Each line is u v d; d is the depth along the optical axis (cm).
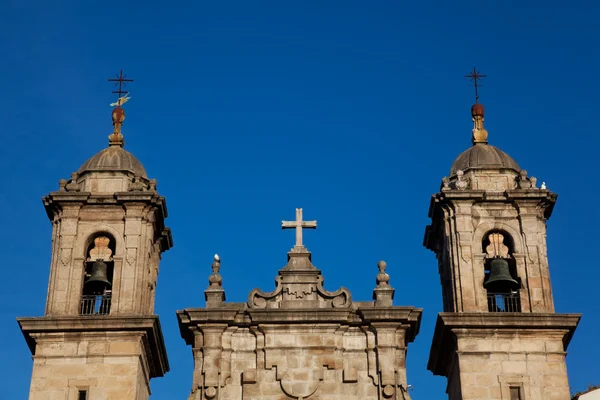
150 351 6544
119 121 7262
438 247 7056
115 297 6500
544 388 6275
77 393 6222
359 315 6388
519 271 6638
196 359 6303
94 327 6334
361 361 6322
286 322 6369
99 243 6725
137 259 6612
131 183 6888
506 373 6300
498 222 6769
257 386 6247
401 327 6375
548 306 6531
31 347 6494
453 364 6481
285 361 6297
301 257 6600
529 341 6381
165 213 6931
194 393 6222
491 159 6994
